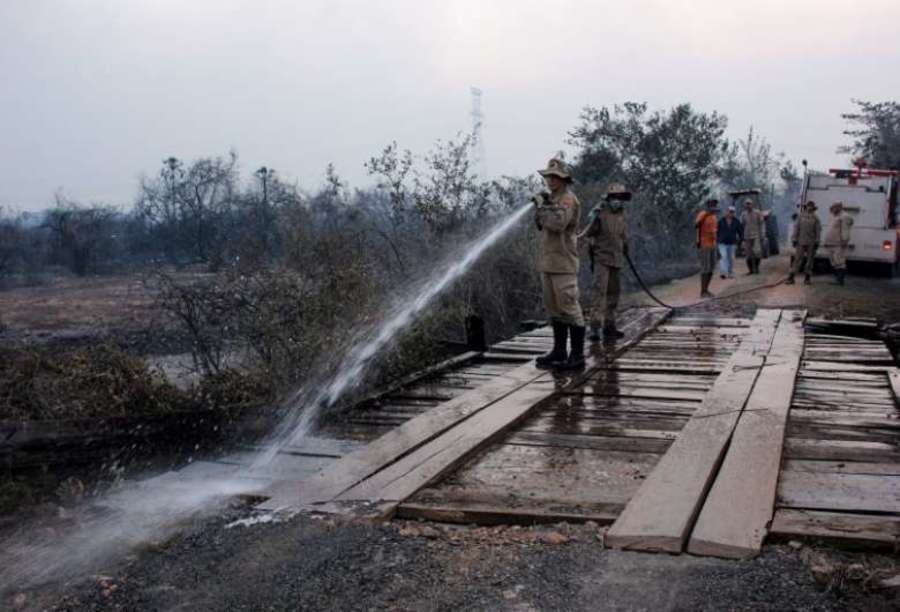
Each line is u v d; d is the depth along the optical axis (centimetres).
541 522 445
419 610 351
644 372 881
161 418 742
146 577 398
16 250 3878
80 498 605
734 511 426
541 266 880
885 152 3434
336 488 502
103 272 3669
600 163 2948
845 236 1944
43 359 806
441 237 1545
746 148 4953
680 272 2578
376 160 1555
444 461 546
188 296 959
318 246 1077
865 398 732
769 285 1966
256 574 389
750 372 827
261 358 923
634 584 361
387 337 1014
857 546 392
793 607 337
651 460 561
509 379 830
